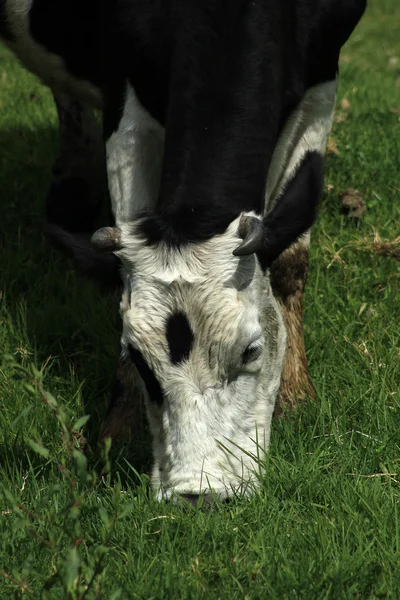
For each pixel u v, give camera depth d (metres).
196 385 5.29
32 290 8.34
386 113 12.12
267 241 5.54
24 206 9.75
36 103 12.73
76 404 6.86
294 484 5.78
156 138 6.81
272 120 5.95
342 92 13.45
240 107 5.77
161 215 5.39
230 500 5.47
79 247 5.63
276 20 6.15
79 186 9.26
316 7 6.78
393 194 9.75
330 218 9.36
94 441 6.72
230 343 5.26
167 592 4.79
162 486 5.42
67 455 6.04
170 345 5.28
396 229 9.06
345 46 18.02
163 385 5.32
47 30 7.73
